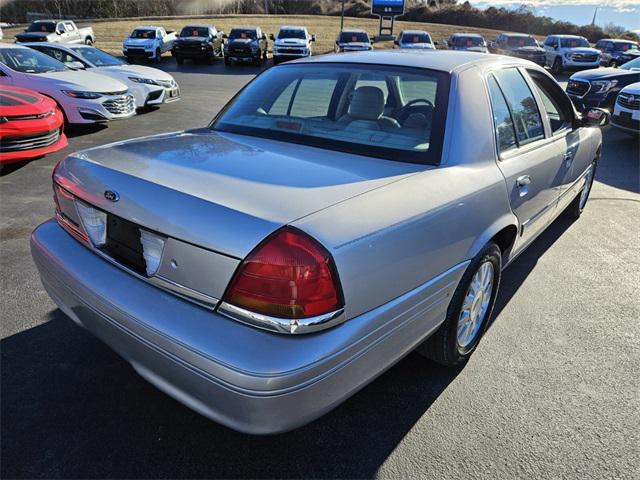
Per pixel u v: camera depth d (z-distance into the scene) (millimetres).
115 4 55719
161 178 1977
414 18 56531
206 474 2051
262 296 1637
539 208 3379
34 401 2396
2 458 2068
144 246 1923
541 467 2141
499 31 48000
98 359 2727
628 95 9352
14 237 4309
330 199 1859
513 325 3242
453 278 2324
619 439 2312
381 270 1845
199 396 1722
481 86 2721
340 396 1794
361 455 2176
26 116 6020
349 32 24406
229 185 1903
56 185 2400
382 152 2416
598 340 3109
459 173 2377
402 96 2654
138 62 23797
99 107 8617
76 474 2018
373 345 1864
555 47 24359
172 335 1726
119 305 1904
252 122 2873
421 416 2412
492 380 2691
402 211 1966
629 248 4586
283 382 1596
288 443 2223
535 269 4098
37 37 23312
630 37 49688
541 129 3379
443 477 2076
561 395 2596
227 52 22891
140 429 2262
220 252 1681
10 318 3086
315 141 2562
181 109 11734
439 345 2537
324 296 1658
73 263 2180
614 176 7266
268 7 63031
